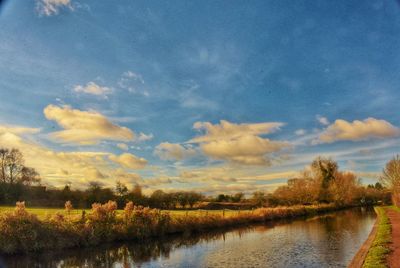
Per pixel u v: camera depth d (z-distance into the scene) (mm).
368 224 40500
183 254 23250
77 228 26141
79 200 58125
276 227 40531
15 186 58312
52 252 23625
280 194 81000
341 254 21000
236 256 21844
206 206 69312
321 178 84875
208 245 27125
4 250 21609
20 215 23094
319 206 74438
